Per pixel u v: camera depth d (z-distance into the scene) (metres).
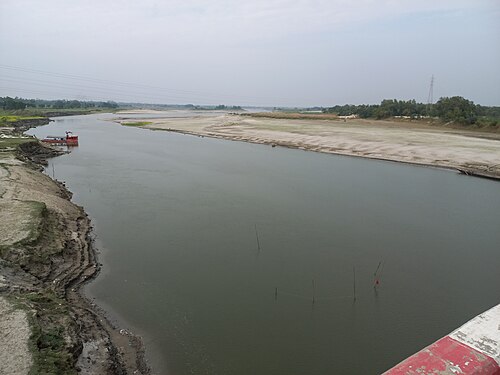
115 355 10.46
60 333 10.07
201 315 12.57
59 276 14.13
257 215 22.12
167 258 16.66
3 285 11.66
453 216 22.36
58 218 18.88
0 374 8.05
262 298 13.59
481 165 35.16
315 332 11.74
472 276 15.16
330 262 16.27
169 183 29.92
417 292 14.01
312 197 25.97
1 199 19.22
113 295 13.73
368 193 27.25
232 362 10.44
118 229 20.00
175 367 10.23
